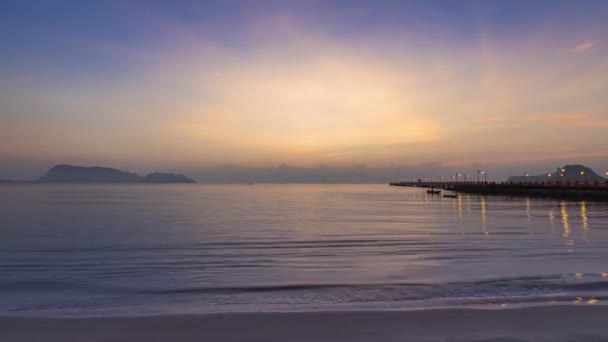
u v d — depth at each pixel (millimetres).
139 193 130000
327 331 8805
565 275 14656
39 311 10688
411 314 9812
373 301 11703
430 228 31328
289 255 19688
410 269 16156
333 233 28391
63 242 24047
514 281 13828
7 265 17422
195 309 10914
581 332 8695
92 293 12828
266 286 13516
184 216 43125
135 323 9273
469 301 11258
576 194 74750
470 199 85688
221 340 8398
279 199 91062
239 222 36625
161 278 14805
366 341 8320
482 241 23984
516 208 54625
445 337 8469
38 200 76312
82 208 55094
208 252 20656
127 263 17781
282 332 8758
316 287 13352
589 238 24812
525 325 9086
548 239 24531
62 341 8375
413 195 117812
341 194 130750
